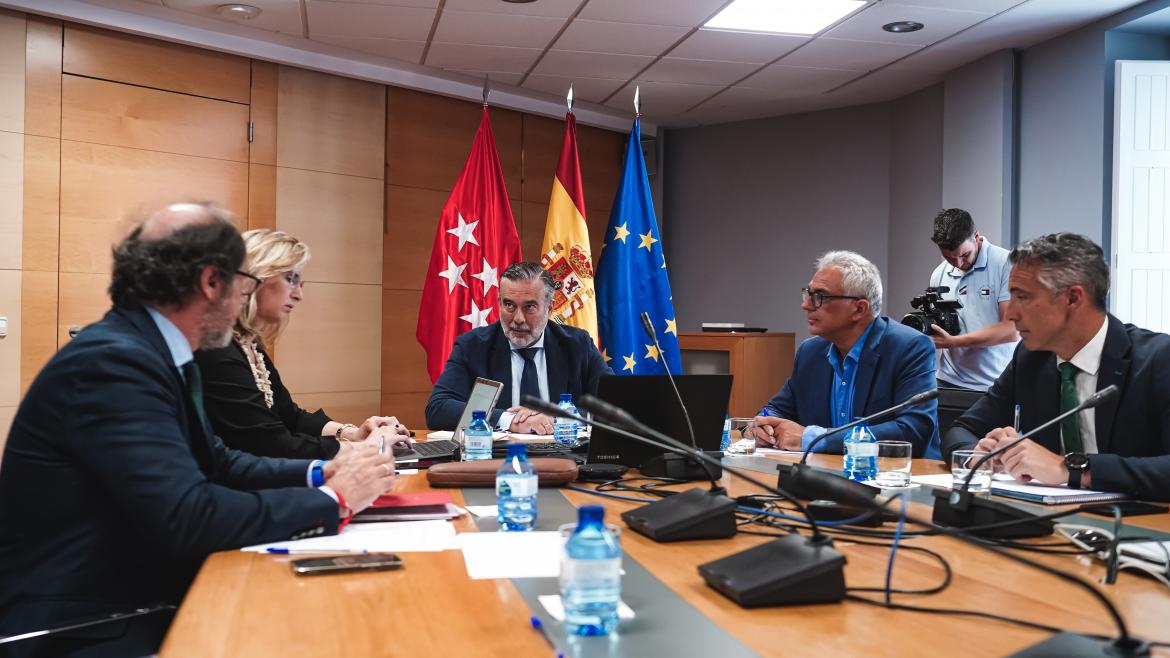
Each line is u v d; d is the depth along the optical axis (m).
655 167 7.18
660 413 2.16
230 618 1.00
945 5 4.58
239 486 1.67
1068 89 4.95
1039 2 4.51
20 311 4.44
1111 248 4.66
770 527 1.52
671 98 6.42
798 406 2.94
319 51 5.30
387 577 1.18
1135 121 4.62
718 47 5.29
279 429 2.21
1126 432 2.05
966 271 4.56
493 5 4.64
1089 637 0.88
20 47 4.43
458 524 1.53
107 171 4.69
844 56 5.43
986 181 5.40
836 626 0.98
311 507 1.41
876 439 2.54
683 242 7.28
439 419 3.04
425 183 5.93
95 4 4.55
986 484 1.87
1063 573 0.90
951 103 5.69
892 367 2.70
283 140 5.30
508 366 3.24
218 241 1.49
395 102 5.78
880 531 1.48
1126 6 4.56
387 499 1.72
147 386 1.36
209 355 2.19
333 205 5.50
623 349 4.49
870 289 2.75
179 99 4.91
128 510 1.30
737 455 2.48
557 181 4.65
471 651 0.90
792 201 6.84
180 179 4.92
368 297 5.66
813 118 6.77
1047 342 2.17
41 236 4.49
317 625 0.98
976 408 2.48
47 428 1.34
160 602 1.41
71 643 1.34
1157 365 2.03
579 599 0.96
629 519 1.51
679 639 0.93
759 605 1.05
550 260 4.60
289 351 5.34
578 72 5.81
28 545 1.36
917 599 1.09
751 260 6.99
